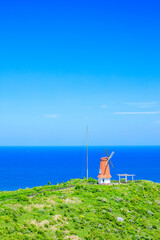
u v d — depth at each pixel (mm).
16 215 59688
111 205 74750
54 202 70125
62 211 66312
